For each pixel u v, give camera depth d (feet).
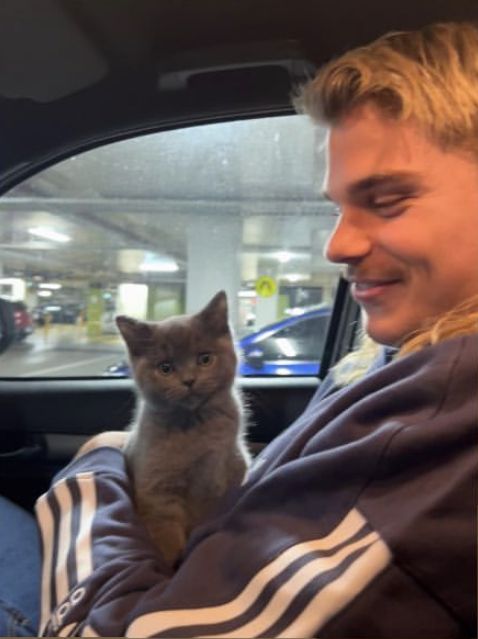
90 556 2.93
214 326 4.52
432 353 2.31
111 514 3.21
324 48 4.55
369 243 2.66
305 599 1.97
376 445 2.15
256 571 2.15
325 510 2.23
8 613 3.69
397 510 2.05
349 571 1.97
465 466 2.03
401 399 2.27
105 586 2.63
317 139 5.18
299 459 2.41
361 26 4.41
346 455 2.21
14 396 6.06
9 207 6.02
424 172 2.52
